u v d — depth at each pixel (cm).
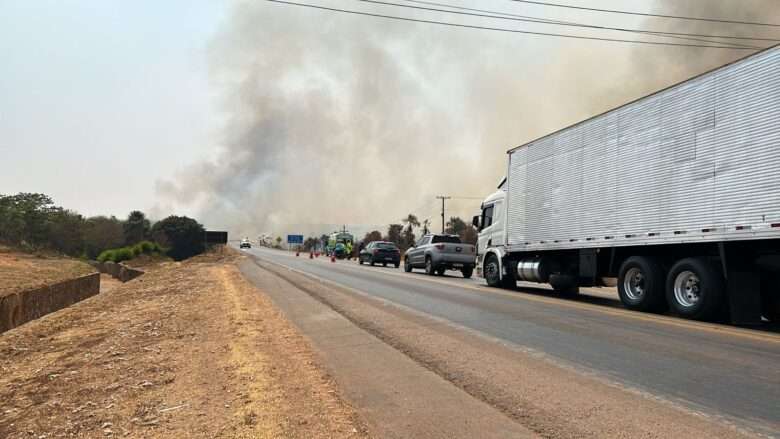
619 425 473
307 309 1228
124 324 1091
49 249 6625
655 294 1209
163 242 9875
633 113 1282
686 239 1115
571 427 470
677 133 1152
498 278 1886
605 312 1197
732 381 614
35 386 645
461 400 550
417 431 464
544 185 1645
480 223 2067
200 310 1217
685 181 1126
